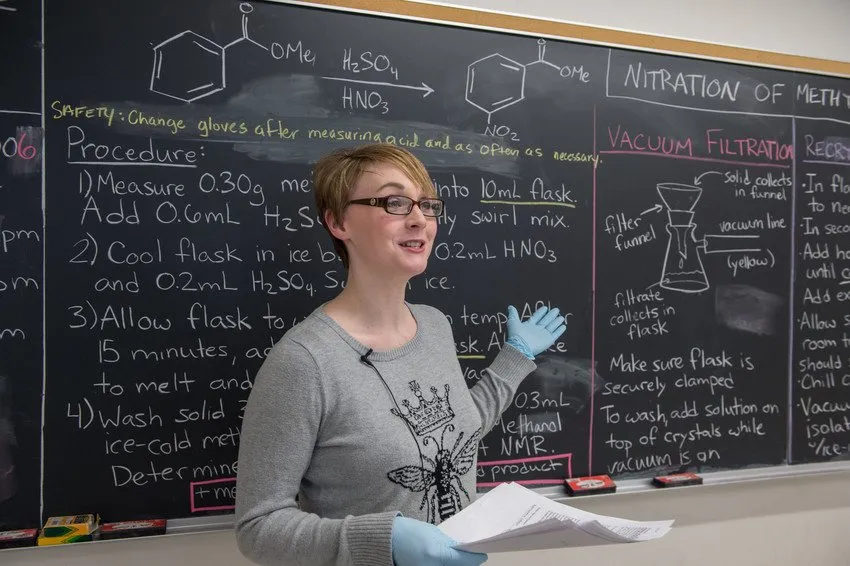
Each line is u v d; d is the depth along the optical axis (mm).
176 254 1272
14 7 1182
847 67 1700
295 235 1334
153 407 1273
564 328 1384
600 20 1562
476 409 1114
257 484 904
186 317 1283
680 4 1619
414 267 994
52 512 1228
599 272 1528
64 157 1212
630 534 916
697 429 1617
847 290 1725
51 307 1217
